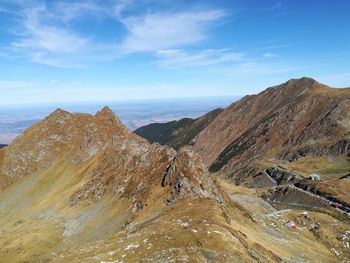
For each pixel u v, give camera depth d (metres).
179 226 69.12
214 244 57.03
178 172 103.62
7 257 105.25
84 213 124.00
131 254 60.00
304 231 131.88
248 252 57.69
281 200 189.12
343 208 165.50
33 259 100.06
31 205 169.38
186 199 93.50
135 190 115.69
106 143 198.12
